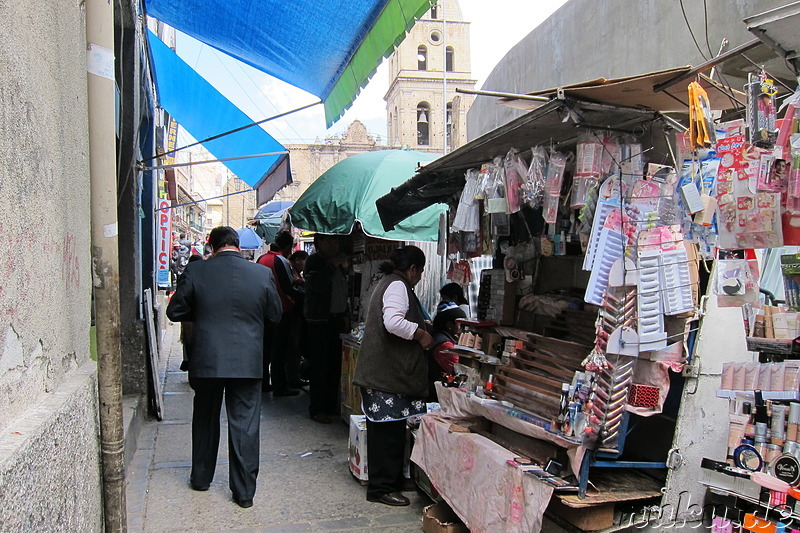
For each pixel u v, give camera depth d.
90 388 2.36
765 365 2.48
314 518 3.76
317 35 4.54
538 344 3.25
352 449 4.53
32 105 1.74
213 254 4.20
